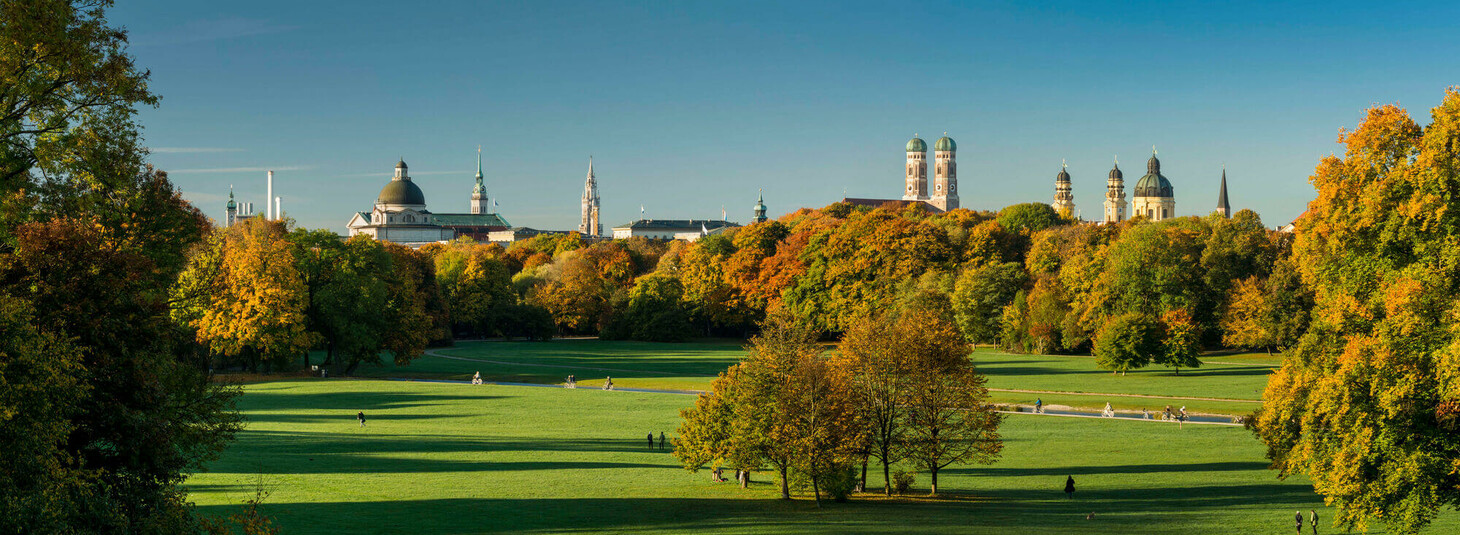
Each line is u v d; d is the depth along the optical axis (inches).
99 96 1065.5
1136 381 4013.3
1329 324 1469.0
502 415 3029.0
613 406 3270.2
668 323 6683.1
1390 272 1418.6
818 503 1748.3
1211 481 1999.3
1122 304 4923.7
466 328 7170.3
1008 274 5580.7
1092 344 5236.2
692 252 7249.0
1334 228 1485.0
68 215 1149.7
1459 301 1237.7
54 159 1048.2
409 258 6077.8
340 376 4279.0
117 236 1254.9
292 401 3334.2
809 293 6166.3
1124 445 2493.8
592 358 5334.6
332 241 4503.0
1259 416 1697.8
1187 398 3506.4
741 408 1859.0
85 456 1049.5
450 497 1708.9
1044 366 4608.8
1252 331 4744.1
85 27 1047.0
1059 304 5221.5
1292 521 1555.1
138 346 1088.8
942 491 1971.0
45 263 1039.6
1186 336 4264.3
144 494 1042.1
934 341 1968.5
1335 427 1322.6
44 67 1024.2
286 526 1411.2
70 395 920.3
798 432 1788.9
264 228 4242.1
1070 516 1610.5
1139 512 1656.0
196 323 3695.9
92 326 1032.2
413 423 2829.7
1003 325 5383.9
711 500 1797.5
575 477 1994.3
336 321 4269.2
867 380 1985.7
